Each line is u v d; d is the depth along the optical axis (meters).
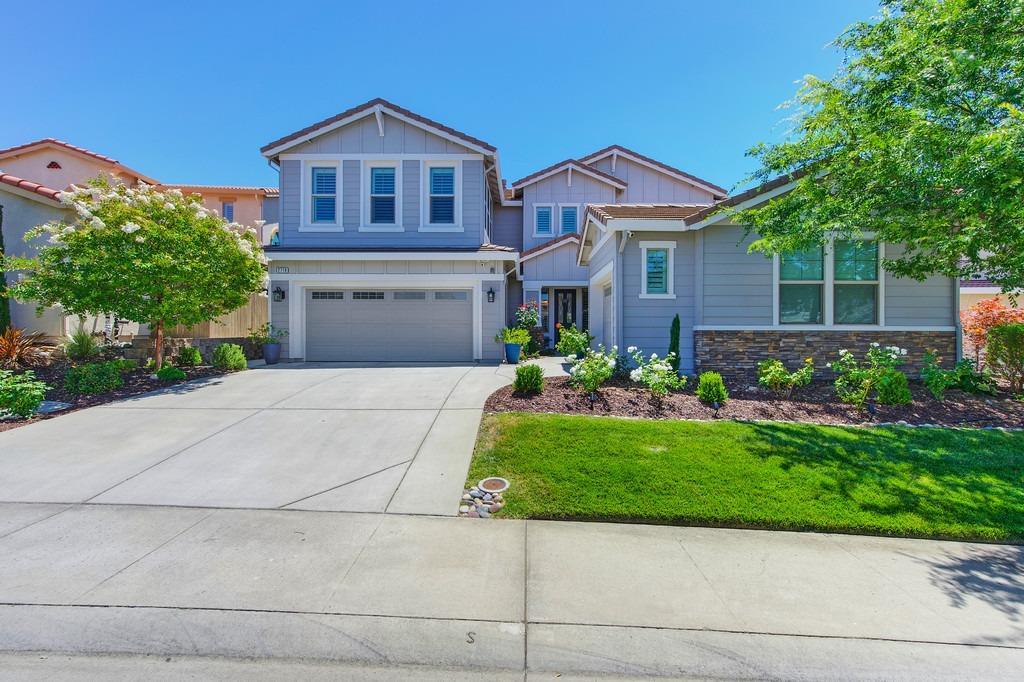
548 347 18.31
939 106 6.24
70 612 3.00
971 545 4.18
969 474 5.45
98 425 6.94
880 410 7.95
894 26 6.82
